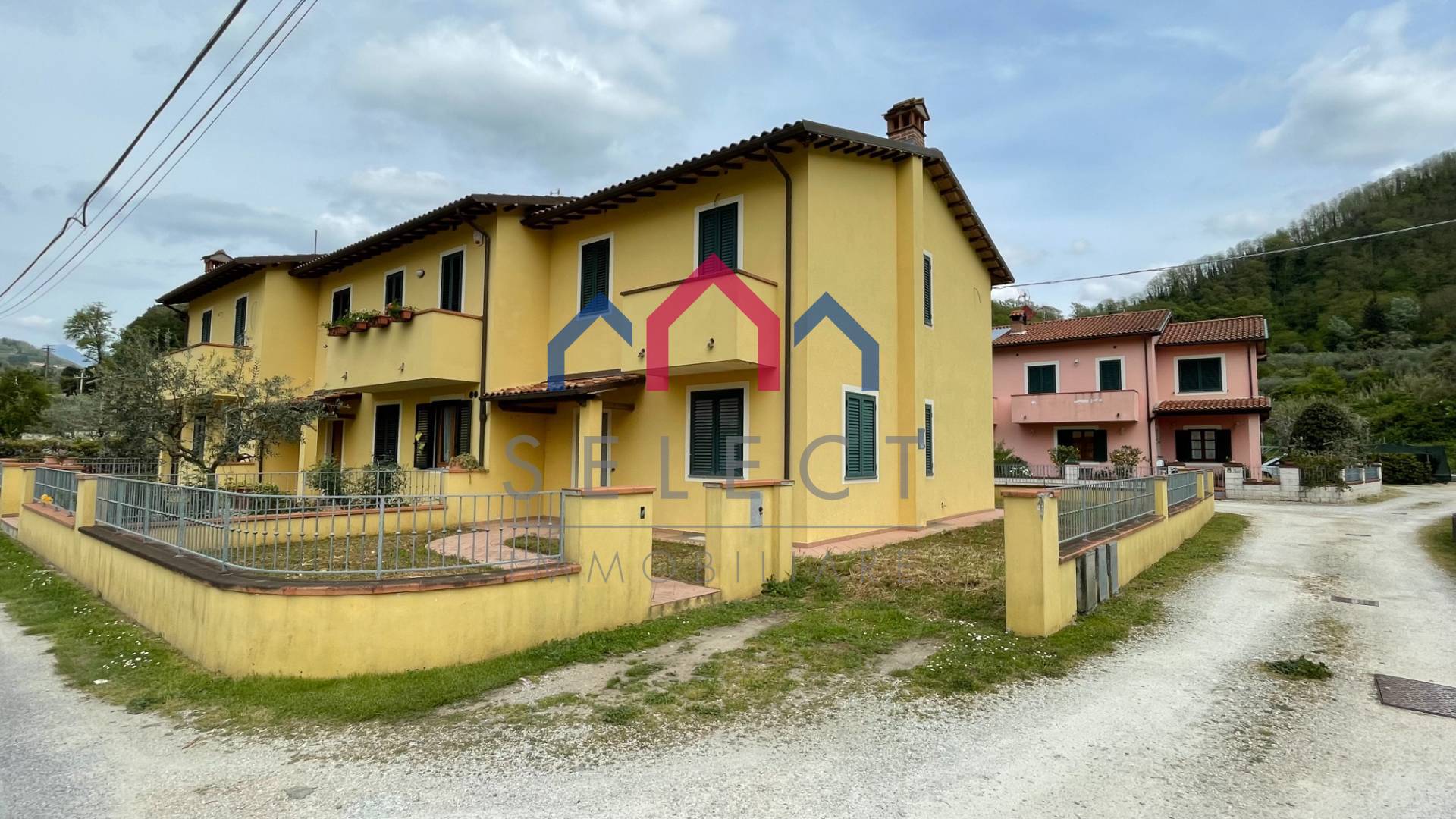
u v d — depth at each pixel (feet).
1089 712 15.93
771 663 19.34
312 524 33.68
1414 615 23.77
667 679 18.15
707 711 16.10
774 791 12.50
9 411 94.99
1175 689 17.30
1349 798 12.19
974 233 52.26
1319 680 17.79
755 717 15.81
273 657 17.84
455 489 40.93
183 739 15.07
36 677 19.16
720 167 38.22
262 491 42.47
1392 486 91.30
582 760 13.78
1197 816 11.65
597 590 21.67
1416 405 129.90
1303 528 46.52
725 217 39.01
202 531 21.98
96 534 28.60
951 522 45.19
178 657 20.10
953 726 15.26
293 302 59.77
